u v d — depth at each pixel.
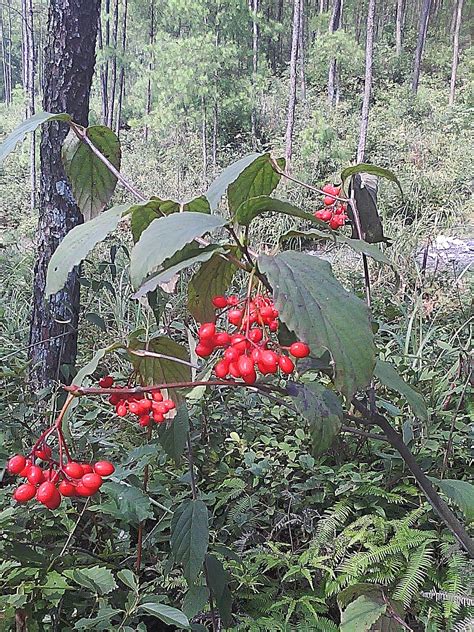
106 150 1.64
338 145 13.76
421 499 2.44
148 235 1.00
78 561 1.96
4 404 2.49
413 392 1.46
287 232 1.16
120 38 24.09
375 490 2.38
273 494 2.48
